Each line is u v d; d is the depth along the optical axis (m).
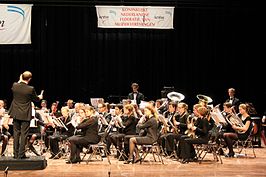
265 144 13.58
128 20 13.81
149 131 9.98
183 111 10.95
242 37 16.77
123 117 11.19
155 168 9.30
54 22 16.52
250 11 16.16
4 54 16.39
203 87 16.83
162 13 13.89
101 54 16.69
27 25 13.82
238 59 16.81
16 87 8.91
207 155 11.39
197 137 10.17
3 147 10.39
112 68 16.72
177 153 10.66
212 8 15.77
